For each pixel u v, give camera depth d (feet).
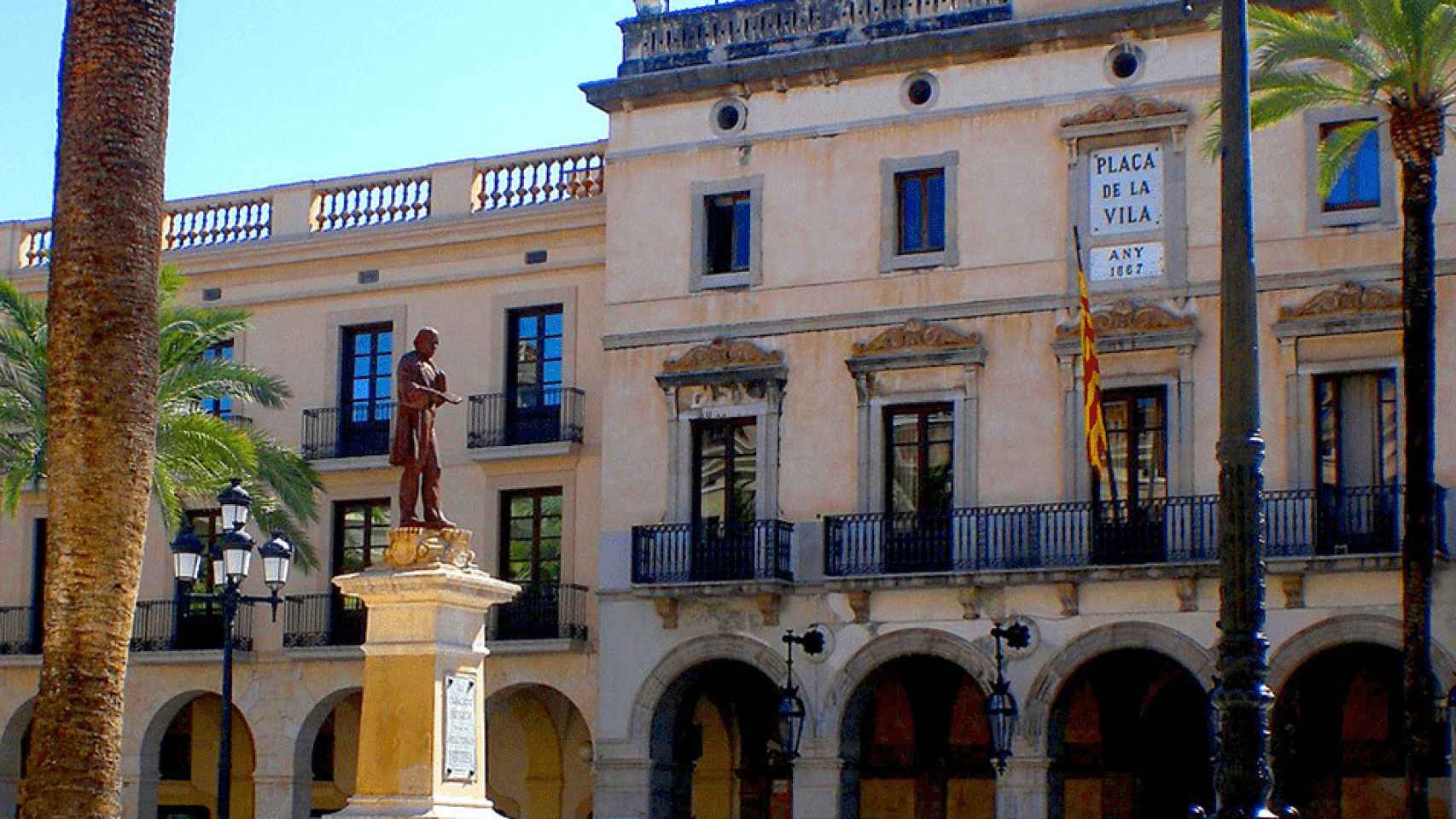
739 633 125.08
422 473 69.36
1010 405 120.88
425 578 67.05
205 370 116.06
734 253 129.70
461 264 138.72
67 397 62.64
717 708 134.82
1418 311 94.22
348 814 66.03
